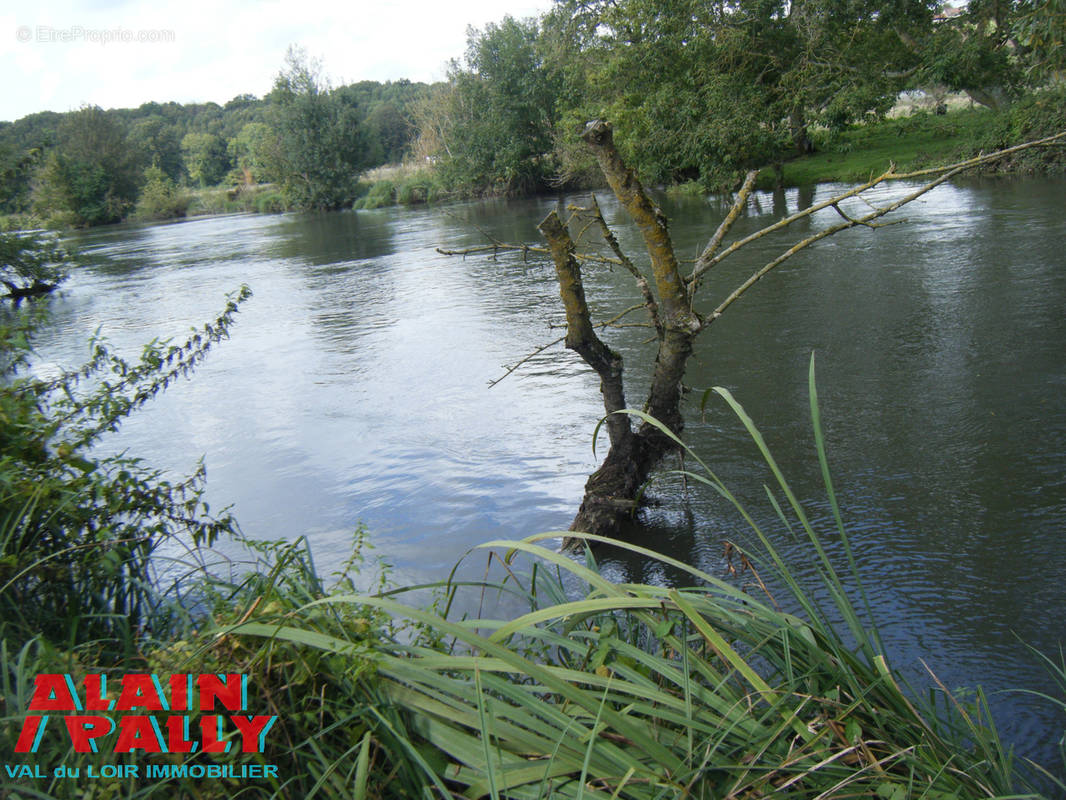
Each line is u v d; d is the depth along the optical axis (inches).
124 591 128.3
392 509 225.0
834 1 821.9
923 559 171.9
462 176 1724.9
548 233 182.4
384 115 3319.4
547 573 104.7
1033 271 399.2
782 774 72.3
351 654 76.0
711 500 212.2
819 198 822.5
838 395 270.2
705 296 442.3
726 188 959.0
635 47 916.0
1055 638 142.3
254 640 84.0
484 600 169.8
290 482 251.0
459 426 286.5
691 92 910.4
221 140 4106.8
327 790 72.8
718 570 180.2
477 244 848.3
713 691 79.5
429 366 374.0
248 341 474.0
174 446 296.4
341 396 339.9
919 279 415.2
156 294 740.7
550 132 1576.0
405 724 78.7
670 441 206.2
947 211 621.3
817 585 168.2
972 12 850.8
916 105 1152.8
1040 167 765.9
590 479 208.1
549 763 66.8
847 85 863.7
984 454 214.7
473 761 72.3
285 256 986.7
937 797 69.8
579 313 191.2
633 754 73.4
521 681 91.7
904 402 256.8
